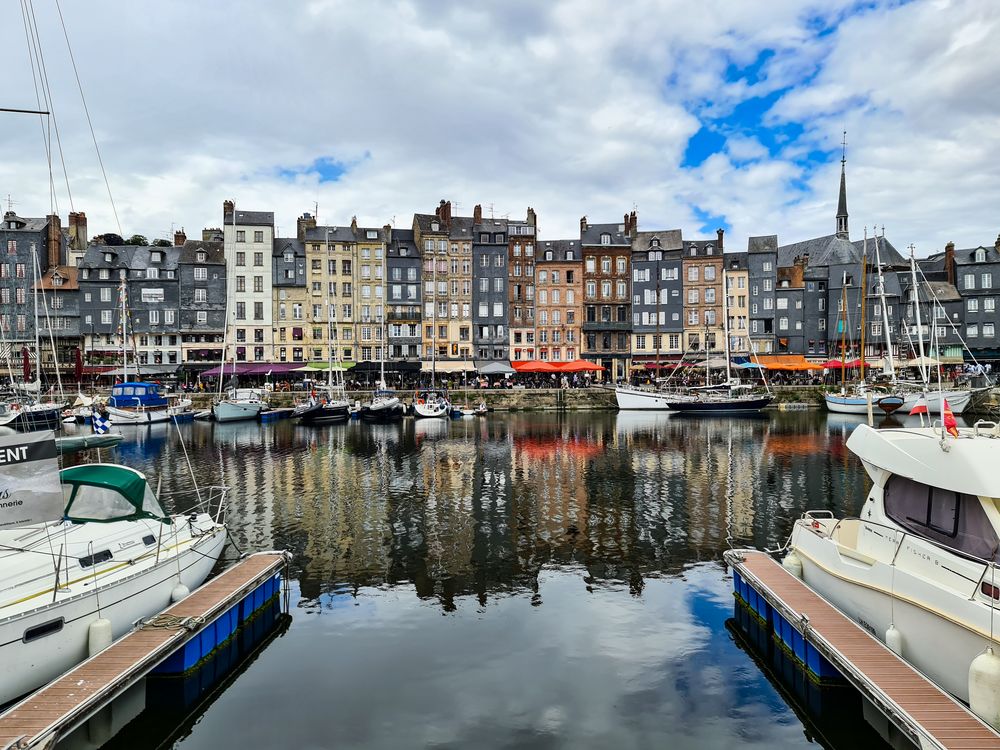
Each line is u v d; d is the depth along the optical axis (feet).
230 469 91.91
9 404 129.80
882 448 33.73
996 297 227.40
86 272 219.61
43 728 23.50
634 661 34.40
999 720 23.39
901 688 25.53
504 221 246.68
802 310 246.88
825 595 36.24
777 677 32.86
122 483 39.99
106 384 208.74
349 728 28.40
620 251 246.27
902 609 29.48
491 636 37.37
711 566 49.67
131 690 28.84
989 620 24.80
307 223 232.53
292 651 35.70
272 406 183.52
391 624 39.19
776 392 196.65
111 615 32.30
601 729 28.32
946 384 173.88
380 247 232.94
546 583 46.03
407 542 55.72
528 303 243.60
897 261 245.24
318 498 72.59
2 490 31.27
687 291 247.09
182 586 37.52
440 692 31.30
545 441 123.85
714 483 81.00
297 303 228.02
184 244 233.76
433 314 236.02
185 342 222.28
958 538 28.99
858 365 218.79
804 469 90.74
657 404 187.32
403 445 118.52
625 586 45.44
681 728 28.45
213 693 31.42
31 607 28.91
